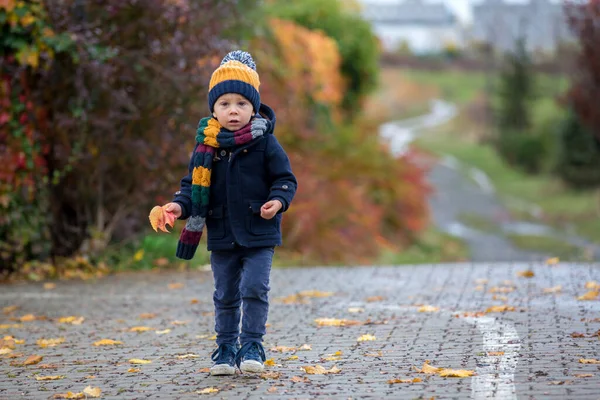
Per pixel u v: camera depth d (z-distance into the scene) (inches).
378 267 737.6
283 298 574.6
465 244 1640.0
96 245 735.7
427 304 533.3
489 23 6845.5
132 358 401.7
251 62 357.4
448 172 2952.8
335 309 526.9
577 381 326.0
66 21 674.8
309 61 1177.4
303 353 399.2
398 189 1314.0
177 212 344.8
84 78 682.2
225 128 349.1
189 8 701.3
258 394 322.7
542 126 3221.0
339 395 318.3
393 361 375.6
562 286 588.1
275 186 344.5
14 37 665.0
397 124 4530.0
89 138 699.4
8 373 376.5
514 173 3043.8
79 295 607.8
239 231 344.8
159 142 712.4
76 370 379.2
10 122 679.1
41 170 697.0
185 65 701.9
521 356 374.6
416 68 6240.2
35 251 708.0
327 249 1029.8
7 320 517.0
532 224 2027.6
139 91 709.9
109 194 739.4
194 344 432.5
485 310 500.4
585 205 2265.0
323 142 1172.5
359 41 1537.9
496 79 5511.8
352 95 1551.4
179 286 644.1
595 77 1519.4
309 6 1497.3
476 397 308.8
